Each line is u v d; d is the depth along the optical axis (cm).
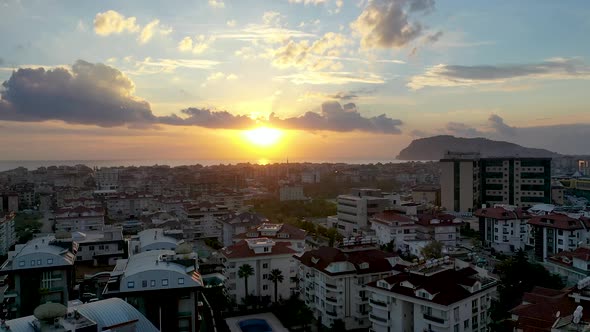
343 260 12331
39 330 7138
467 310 10088
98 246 16538
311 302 13500
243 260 14625
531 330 8319
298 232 18175
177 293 9806
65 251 12612
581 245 15088
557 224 17662
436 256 16538
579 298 8681
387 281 10819
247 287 14675
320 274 12838
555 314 8431
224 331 12962
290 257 15125
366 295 12212
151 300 9719
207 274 17875
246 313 14250
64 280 12038
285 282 15025
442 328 9612
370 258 12756
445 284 10256
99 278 14612
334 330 11662
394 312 10694
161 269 9794
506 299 12338
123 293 9600
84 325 7319
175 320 9794
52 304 7456
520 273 13075
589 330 6806
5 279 16212
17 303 11725
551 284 12850
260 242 15338
